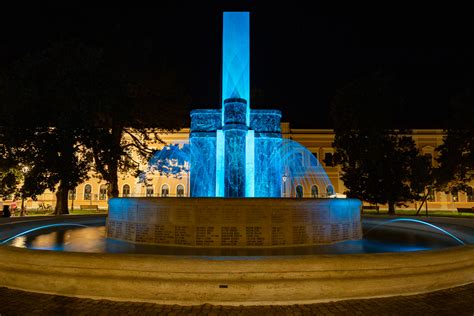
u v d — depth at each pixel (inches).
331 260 188.1
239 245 283.9
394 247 294.5
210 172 595.5
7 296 191.0
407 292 196.4
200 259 183.6
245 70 528.4
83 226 447.5
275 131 587.5
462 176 1331.2
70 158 848.3
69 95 817.5
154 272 183.3
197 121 596.1
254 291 179.8
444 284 206.1
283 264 183.2
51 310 172.2
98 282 187.2
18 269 202.2
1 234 344.2
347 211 332.2
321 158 1737.2
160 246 289.4
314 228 302.8
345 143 1229.7
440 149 1389.0
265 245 285.6
